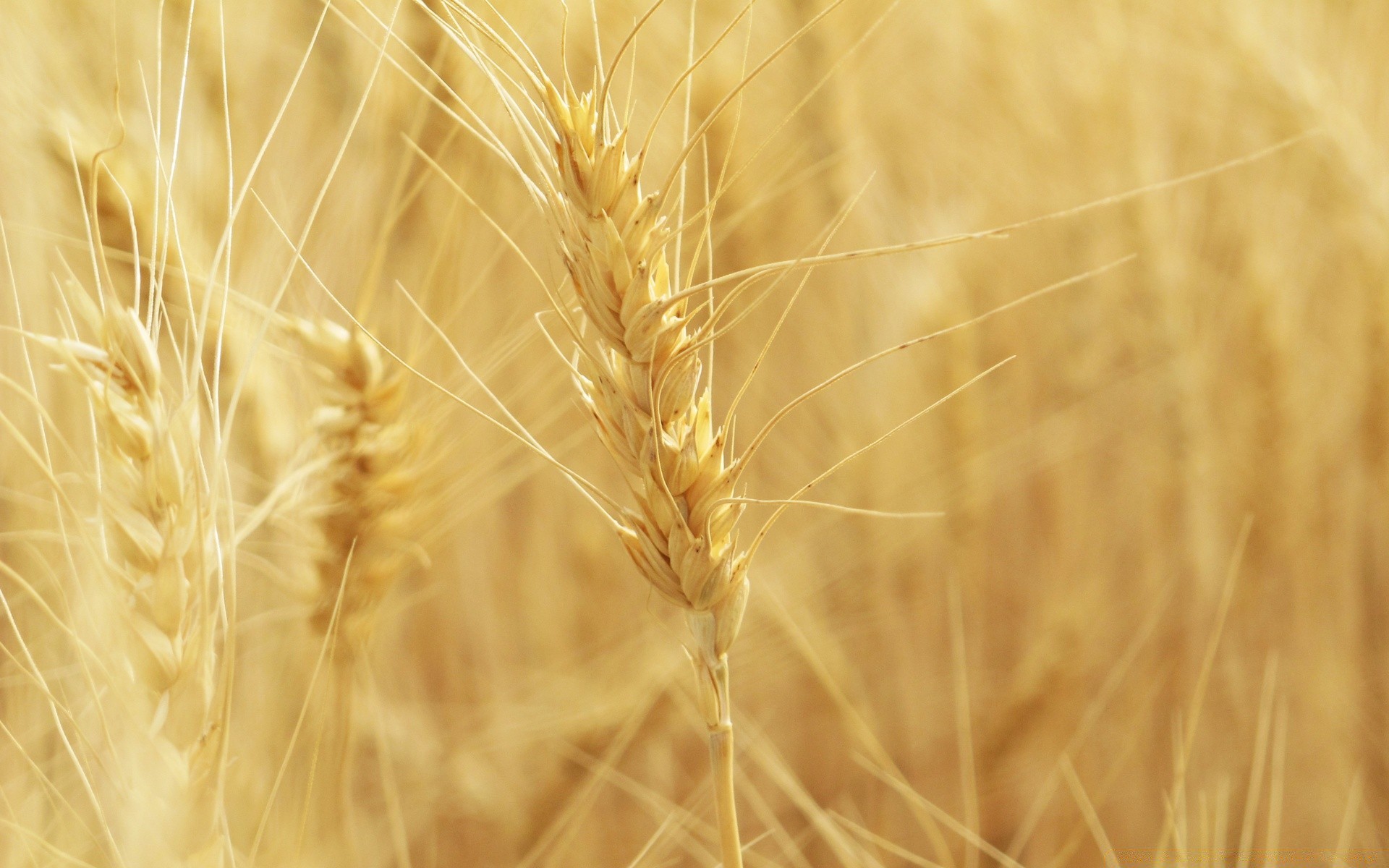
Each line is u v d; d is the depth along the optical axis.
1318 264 1.25
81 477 0.66
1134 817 1.13
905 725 1.19
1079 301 1.29
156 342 0.67
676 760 1.17
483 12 0.74
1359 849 1.09
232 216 0.67
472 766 0.95
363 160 0.77
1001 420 1.27
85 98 0.77
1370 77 1.12
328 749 0.74
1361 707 1.18
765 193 1.03
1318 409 1.24
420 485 0.76
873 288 1.15
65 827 0.71
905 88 1.33
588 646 1.08
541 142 0.63
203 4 0.76
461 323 0.79
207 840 0.66
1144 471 1.32
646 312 0.62
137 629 0.65
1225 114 1.20
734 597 0.64
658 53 1.00
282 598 0.76
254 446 0.76
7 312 0.79
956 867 1.12
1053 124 1.29
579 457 1.13
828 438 1.15
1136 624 1.23
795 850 0.86
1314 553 1.21
